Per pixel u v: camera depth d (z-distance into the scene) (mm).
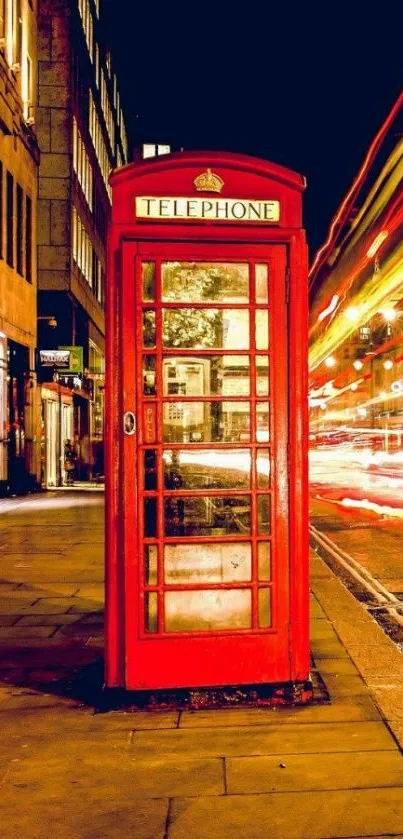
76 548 10664
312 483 27984
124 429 4438
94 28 36781
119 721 4121
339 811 3078
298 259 4543
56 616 6480
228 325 4594
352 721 4074
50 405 28078
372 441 46500
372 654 5375
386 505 18188
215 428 4578
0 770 3488
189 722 4094
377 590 7891
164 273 4531
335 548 10867
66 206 28281
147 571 4496
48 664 5129
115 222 4477
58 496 21859
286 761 3555
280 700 4383
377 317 44750
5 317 20406
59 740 3844
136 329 4457
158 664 4375
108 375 4500
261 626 4504
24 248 22844
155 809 3111
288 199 4594
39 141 28281
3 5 19969
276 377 4566
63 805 3150
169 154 4516
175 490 4523
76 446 33531
